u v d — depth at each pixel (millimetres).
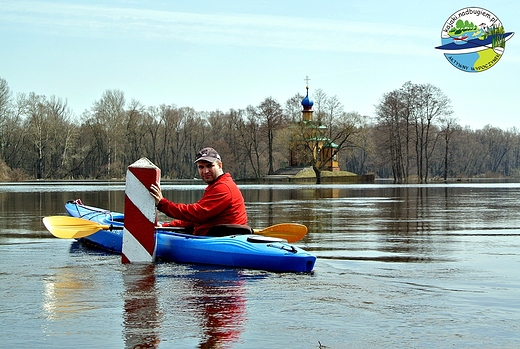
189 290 6359
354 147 78812
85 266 8047
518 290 6398
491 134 146750
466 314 5340
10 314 5281
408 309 5516
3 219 16422
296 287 6535
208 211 8547
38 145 89875
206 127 123375
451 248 10109
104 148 98500
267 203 25625
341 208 21797
